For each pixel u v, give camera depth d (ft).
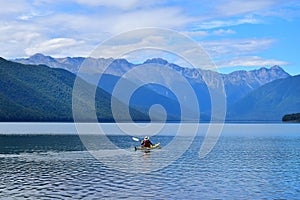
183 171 180.14
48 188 141.08
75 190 137.69
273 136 482.28
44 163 206.39
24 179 158.92
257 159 226.58
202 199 125.90
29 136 434.30
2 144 325.42
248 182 153.58
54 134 476.95
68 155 244.01
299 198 127.65
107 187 142.82
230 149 290.97
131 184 148.25
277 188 142.41
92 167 191.72
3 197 127.85
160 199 125.59
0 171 179.42
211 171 180.34
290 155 249.55
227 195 131.44
